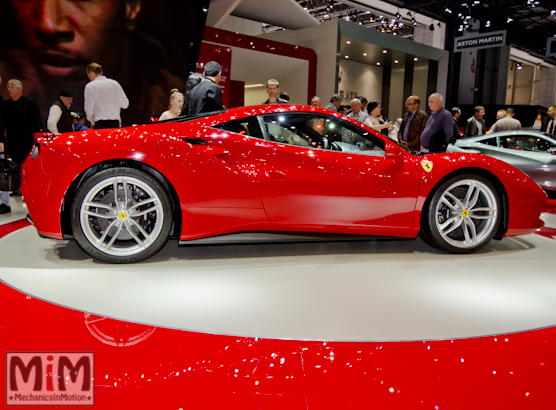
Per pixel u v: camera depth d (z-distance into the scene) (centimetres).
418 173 259
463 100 1875
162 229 236
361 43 1347
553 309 187
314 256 267
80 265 237
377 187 252
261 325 165
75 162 221
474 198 271
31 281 209
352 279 224
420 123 462
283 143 248
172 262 247
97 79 409
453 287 214
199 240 240
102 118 411
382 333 160
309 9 1944
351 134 259
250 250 278
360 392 121
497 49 2067
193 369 132
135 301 186
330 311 181
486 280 225
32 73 612
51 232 228
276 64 1176
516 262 261
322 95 1251
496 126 671
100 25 647
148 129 238
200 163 233
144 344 147
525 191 275
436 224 266
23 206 459
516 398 120
